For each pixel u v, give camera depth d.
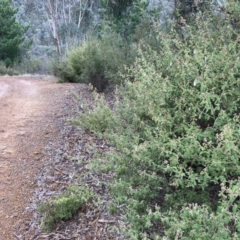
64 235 2.61
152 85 2.79
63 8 25.12
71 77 9.93
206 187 2.56
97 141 4.24
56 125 4.95
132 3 9.09
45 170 3.61
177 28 5.20
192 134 2.42
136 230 2.23
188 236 2.07
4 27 23.00
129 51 7.51
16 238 2.64
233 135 2.31
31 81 11.28
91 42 8.95
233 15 3.58
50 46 30.39
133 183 2.61
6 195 3.19
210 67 2.63
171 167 2.31
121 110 3.35
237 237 1.94
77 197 2.89
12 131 4.82
